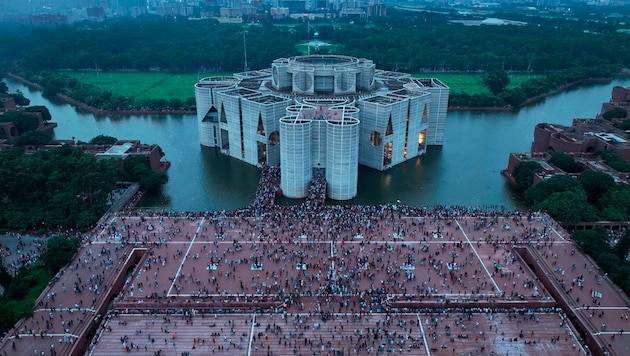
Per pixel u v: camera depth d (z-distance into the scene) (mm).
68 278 139875
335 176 197000
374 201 199875
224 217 175750
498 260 149000
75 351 114875
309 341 117688
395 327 122812
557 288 135250
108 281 139000
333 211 180125
